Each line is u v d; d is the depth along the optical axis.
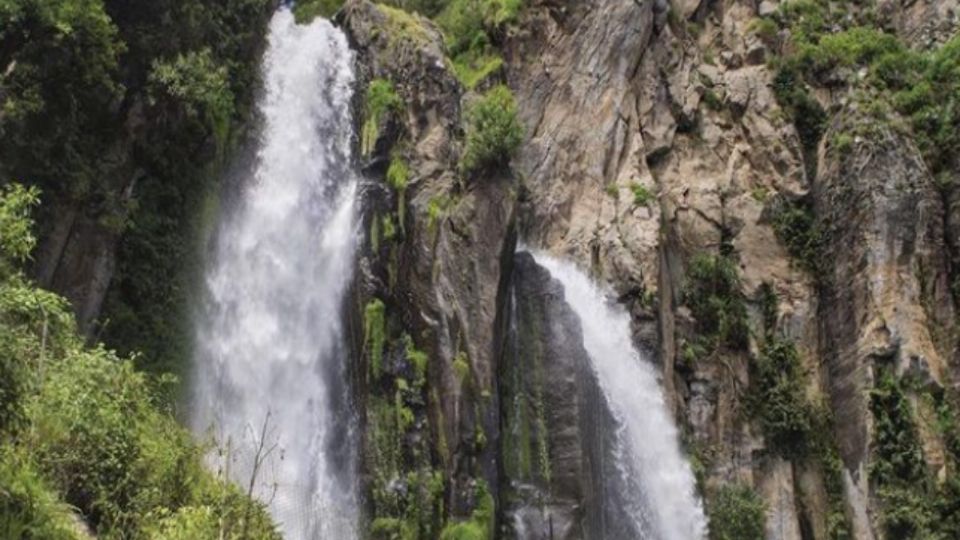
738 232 40.62
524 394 31.09
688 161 42.50
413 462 28.42
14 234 17.64
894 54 44.31
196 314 28.77
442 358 29.66
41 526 16.22
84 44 25.56
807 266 40.19
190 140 29.89
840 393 37.09
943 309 37.47
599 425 31.73
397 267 31.28
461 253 31.83
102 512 18.64
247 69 32.94
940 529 33.56
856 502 35.25
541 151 40.72
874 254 38.03
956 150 40.44
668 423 34.94
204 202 30.11
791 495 35.72
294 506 27.47
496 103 35.59
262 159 32.56
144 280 27.84
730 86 44.66
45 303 17.38
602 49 43.28
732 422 36.56
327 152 34.72
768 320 39.06
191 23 29.41
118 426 19.41
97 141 27.22
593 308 36.28
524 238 38.19
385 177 33.62
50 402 17.73
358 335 30.23
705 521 34.28
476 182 33.59
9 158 24.50
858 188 39.56
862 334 37.25
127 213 27.39
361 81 36.78
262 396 29.30
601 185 40.22
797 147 42.44
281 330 30.80
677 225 40.28
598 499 30.31
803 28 46.47
